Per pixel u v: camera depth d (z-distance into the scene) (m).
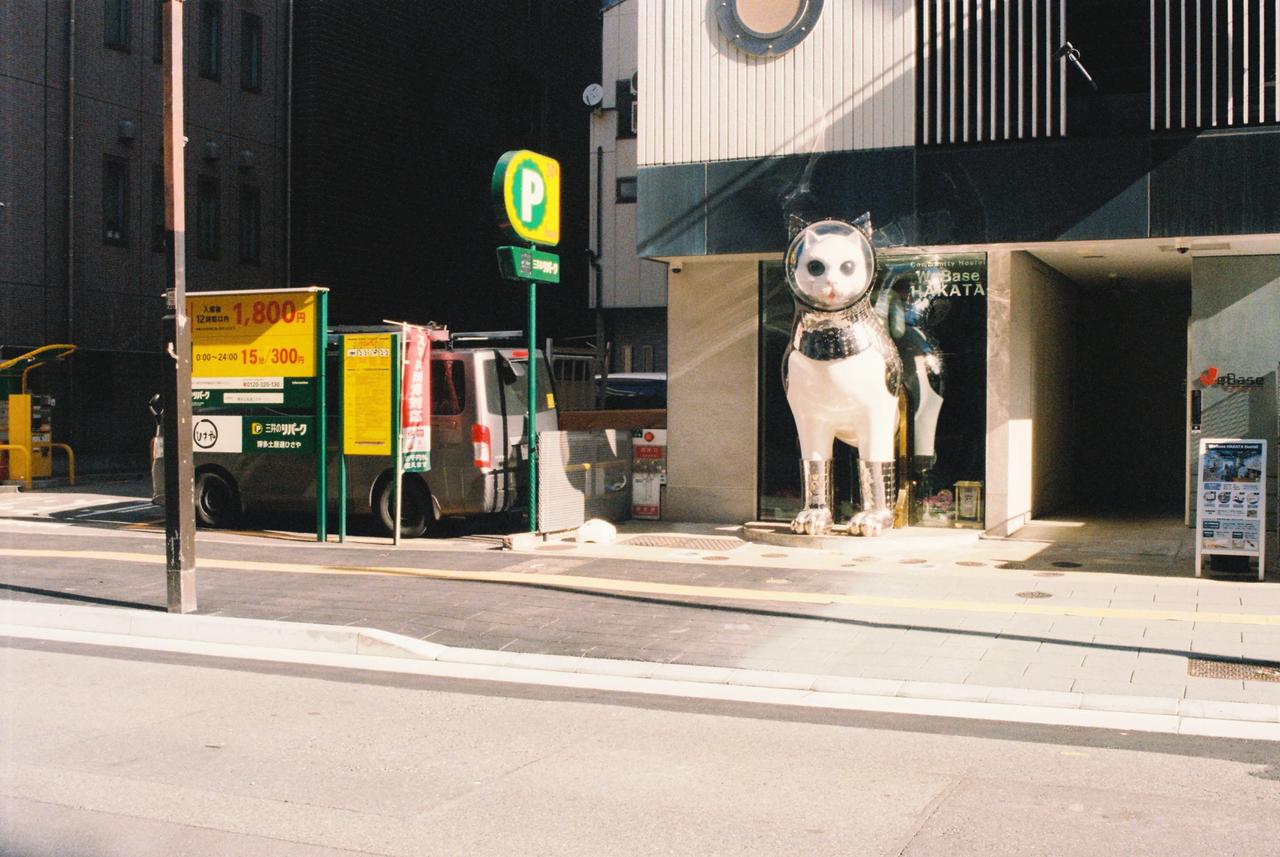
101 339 26.12
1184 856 4.49
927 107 12.42
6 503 18.03
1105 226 11.74
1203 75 11.41
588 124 36.72
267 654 8.45
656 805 5.12
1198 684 7.04
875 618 8.97
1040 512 14.98
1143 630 8.44
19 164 24.52
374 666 8.05
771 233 13.05
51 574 11.02
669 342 14.64
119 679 7.62
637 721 6.57
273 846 4.66
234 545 12.99
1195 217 11.44
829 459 12.59
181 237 9.20
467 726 6.47
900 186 12.50
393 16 29.28
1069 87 12.37
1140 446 18.00
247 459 14.59
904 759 5.81
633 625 8.85
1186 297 17.72
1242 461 10.47
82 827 4.88
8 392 22.22
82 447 25.92
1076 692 6.93
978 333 13.24
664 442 14.70
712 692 7.27
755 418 14.30
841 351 11.89
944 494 13.39
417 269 30.00
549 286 34.62
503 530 14.60
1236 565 10.80
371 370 12.87
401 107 29.55
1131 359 18.06
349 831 4.82
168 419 9.21
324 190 27.75
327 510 14.17
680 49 13.37
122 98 26.50
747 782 5.45
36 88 24.84
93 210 25.92
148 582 10.59
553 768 5.68
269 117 28.39
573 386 21.56
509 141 33.22
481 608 9.42
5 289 24.25
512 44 33.19
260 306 13.66
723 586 10.29
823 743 6.11
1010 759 5.80
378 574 10.91
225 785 5.44
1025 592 9.94
